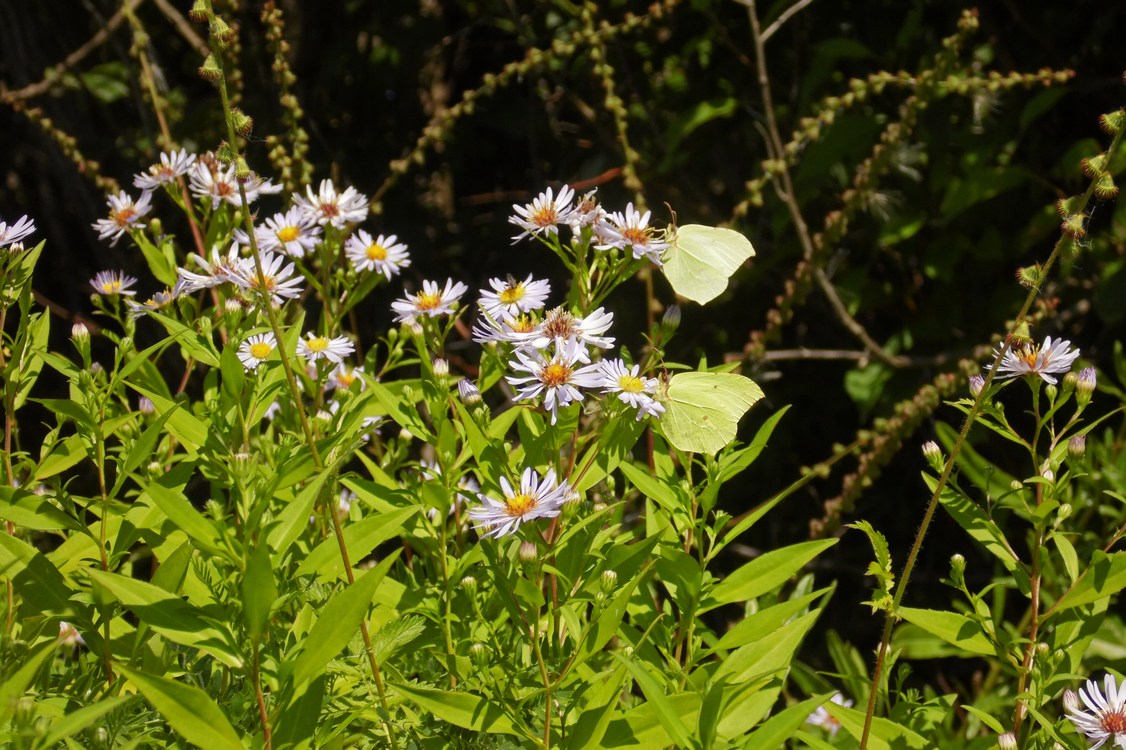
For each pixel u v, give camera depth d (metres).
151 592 0.86
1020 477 1.35
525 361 0.92
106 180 1.20
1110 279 1.28
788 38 1.47
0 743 0.84
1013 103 1.36
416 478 0.98
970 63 1.37
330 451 0.93
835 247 1.44
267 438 0.97
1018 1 1.38
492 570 0.91
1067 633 0.96
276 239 1.03
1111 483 1.11
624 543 0.96
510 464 0.95
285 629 0.94
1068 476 0.93
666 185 1.49
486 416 0.93
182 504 0.87
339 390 0.99
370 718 0.93
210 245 1.04
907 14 1.41
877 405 1.43
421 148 1.24
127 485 1.29
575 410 0.92
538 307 0.95
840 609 1.49
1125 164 1.26
